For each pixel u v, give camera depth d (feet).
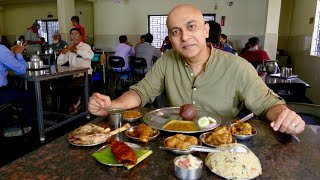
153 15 25.90
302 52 18.38
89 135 3.00
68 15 22.85
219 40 10.03
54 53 16.38
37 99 9.23
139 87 4.90
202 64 4.43
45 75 9.32
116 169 2.43
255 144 3.00
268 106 3.88
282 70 10.14
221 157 2.37
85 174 2.35
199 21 3.91
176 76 4.73
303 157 2.68
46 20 30.78
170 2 25.09
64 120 11.53
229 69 4.26
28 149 8.93
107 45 27.89
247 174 2.22
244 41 23.80
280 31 24.03
